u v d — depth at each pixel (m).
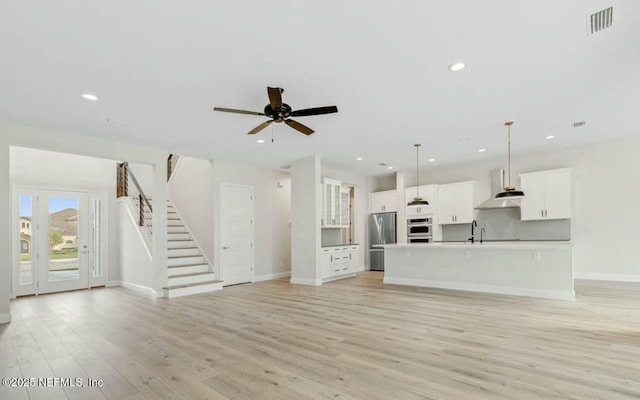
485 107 4.13
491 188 7.54
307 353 2.96
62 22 2.30
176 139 5.35
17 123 4.40
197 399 2.18
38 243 6.32
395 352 2.95
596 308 4.36
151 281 6.00
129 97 3.62
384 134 5.29
